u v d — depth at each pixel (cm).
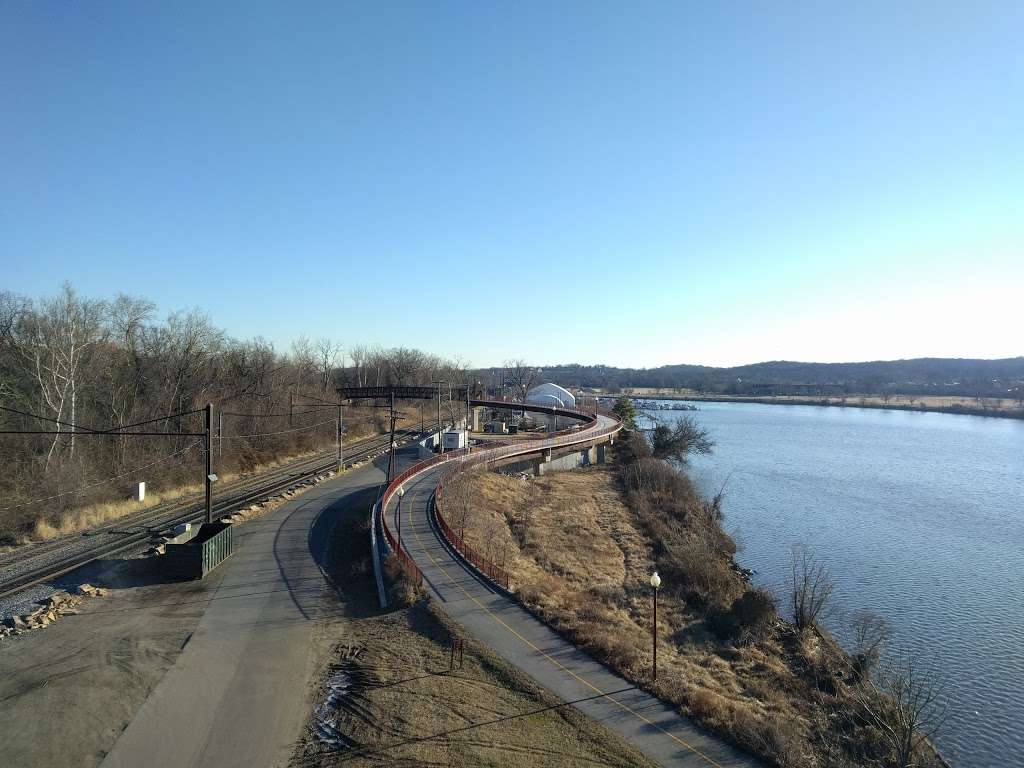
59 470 4634
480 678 2314
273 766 1839
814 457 10831
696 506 6669
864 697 2794
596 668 2416
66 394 5344
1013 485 8250
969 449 11862
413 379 17112
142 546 3903
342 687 2288
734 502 7350
